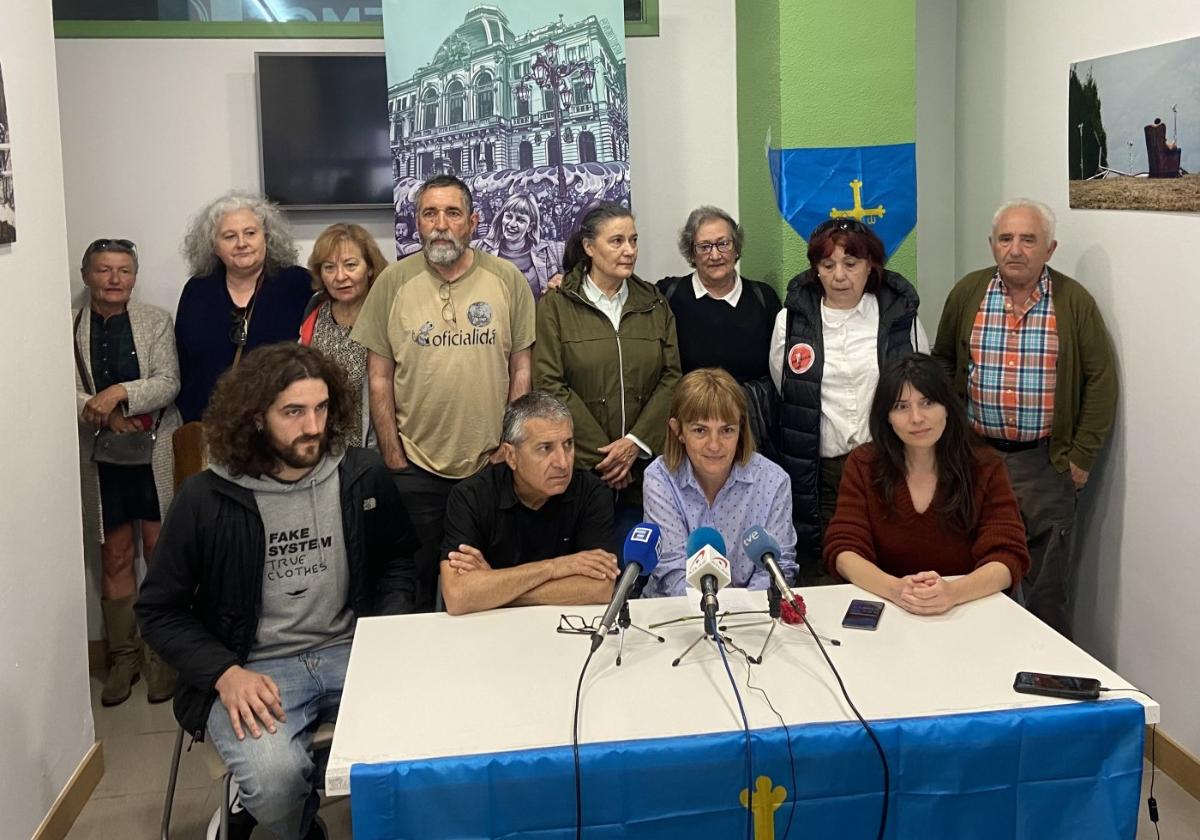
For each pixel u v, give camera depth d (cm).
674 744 172
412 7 359
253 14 379
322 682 238
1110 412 316
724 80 401
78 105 376
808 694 188
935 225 414
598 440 325
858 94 354
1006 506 251
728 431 249
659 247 407
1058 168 341
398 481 326
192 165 383
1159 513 303
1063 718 180
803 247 359
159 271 386
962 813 180
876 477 255
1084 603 344
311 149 380
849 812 178
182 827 290
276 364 230
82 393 367
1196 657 290
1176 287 289
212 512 233
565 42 365
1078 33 326
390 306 323
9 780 253
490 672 200
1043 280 321
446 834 171
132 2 374
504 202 370
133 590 381
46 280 279
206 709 230
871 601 230
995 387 325
